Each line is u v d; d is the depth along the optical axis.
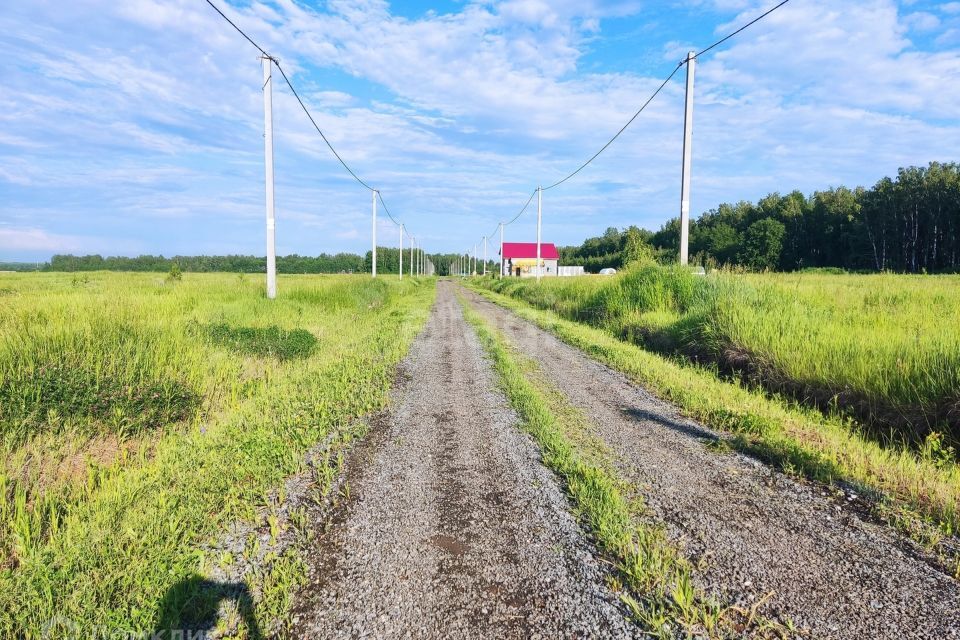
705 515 3.75
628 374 8.62
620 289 15.77
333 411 6.22
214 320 11.02
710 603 2.76
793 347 7.59
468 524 3.64
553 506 3.91
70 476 4.38
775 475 4.48
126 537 3.25
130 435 5.39
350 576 3.03
